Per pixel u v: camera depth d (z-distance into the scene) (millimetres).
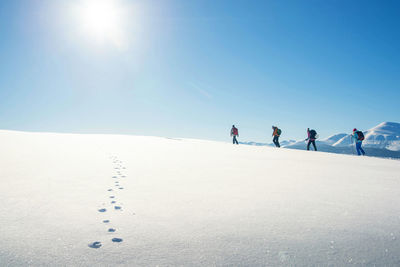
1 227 2652
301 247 2309
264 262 2025
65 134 18172
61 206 3402
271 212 3311
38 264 1929
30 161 6824
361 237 2543
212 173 6234
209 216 3137
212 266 1959
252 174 6227
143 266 1938
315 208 3510
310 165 8258
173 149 12391
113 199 3809
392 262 2059
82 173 5641
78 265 1929
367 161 10141
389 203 3832
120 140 16141
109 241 2383
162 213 3232
